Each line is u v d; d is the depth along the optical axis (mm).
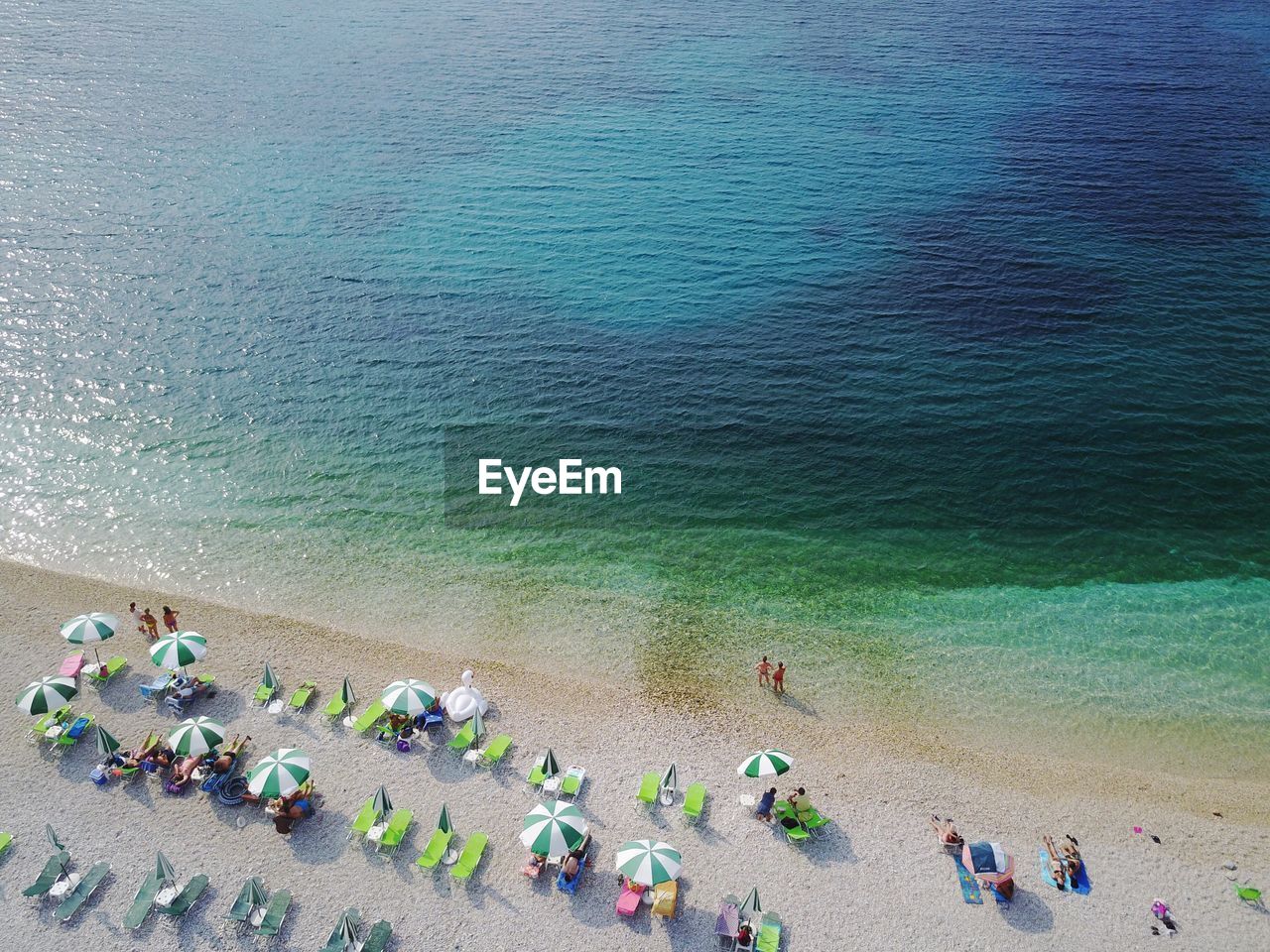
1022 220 67312
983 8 135750
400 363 50281
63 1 125750
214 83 94812
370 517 39469
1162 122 87375
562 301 56531
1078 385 48844
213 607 34000
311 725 28656
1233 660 32688
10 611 33156
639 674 31688
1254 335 53031
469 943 22266
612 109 89938
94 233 62875
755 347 52188
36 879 23297
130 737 27859
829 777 27578
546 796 26422
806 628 34125
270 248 62094
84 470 41344
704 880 24094
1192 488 41750
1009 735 29609
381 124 84875
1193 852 25391
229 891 23266
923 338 52938
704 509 40469
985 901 23781
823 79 100312
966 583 36531
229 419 45312
